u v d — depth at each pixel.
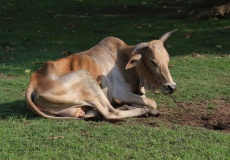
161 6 30.98
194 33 21.94
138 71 11.09
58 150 8.56
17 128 9.69
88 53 11.14
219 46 19.42
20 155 8.42
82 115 10.48
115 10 29.86
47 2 31.47
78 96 10.40
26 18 26.55
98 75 10.88
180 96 12.78
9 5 30.05
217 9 24.61
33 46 19.88
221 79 14.88
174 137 9.24
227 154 8.48
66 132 9.52
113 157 8.28
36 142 8.98
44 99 10.27
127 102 11.12
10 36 21.94
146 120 10.62
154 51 10.67
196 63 16.80
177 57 17.67
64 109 10.41
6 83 13.78
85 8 30.30
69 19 26.31
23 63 16.73
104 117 10.41
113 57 11.26
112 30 23.27
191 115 11.16
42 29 23.69
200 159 8.23
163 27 23.56
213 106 11.84
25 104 11.61
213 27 23.05
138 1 32.56
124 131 9.49
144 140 9.01
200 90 13.34
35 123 10.01
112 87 11.08
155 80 10.78
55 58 17.59
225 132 9.96
